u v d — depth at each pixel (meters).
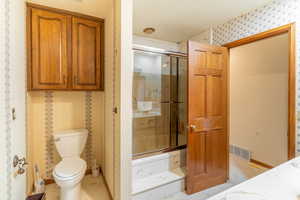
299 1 1.52
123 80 1.40
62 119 2.19
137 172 1.94
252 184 0.86
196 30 2.53
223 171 2.21
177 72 2.57
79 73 2.01
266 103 2.66
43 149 2.08
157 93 2.56
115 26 1.57
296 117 1.56
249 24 1.93
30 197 1.41
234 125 3.14
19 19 1.44
